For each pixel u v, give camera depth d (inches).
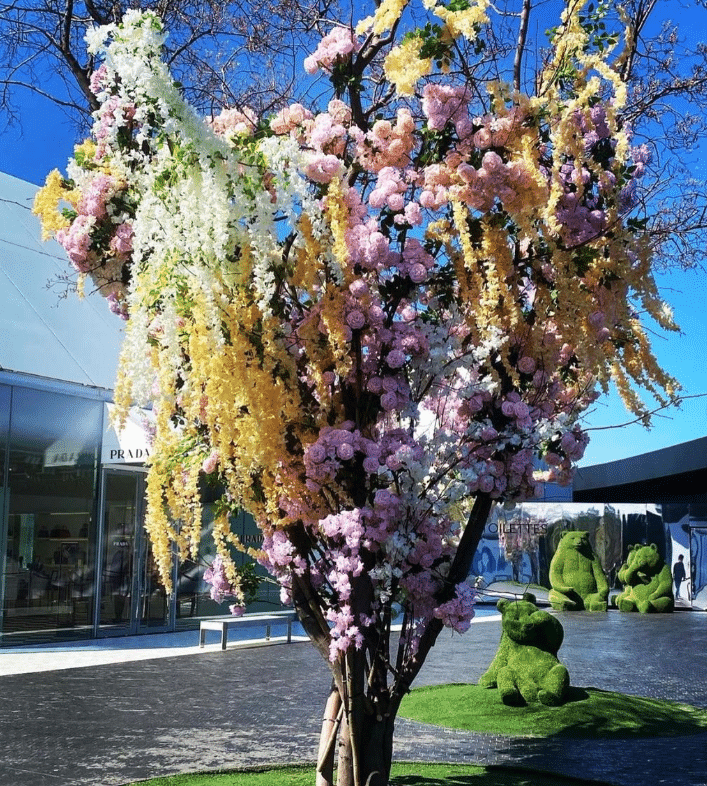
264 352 147.6
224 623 600.1
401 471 154.9
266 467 153.1
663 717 360.5
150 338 164.4
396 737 323.0
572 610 998.4
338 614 155.9
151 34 135.8
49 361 594.9
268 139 146.1
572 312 157.1
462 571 168.6
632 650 609.3
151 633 693.3
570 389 185.6
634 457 1445.6
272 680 460.8
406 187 157.9
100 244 181.2
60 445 616.7
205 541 724.7
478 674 488.4
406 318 167.3
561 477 173.8
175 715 360.5
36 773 262.5
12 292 605.6
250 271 146.0
